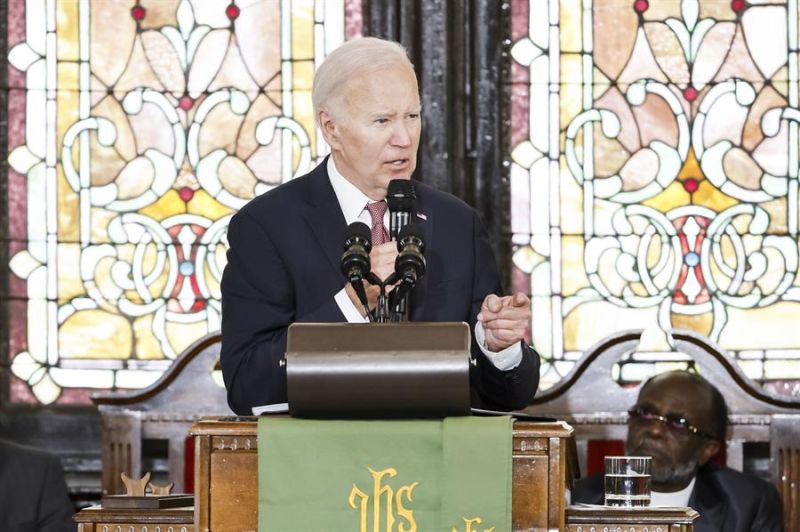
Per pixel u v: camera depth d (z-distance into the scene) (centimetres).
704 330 1405
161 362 1420
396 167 730
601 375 1273
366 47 736
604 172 1434
